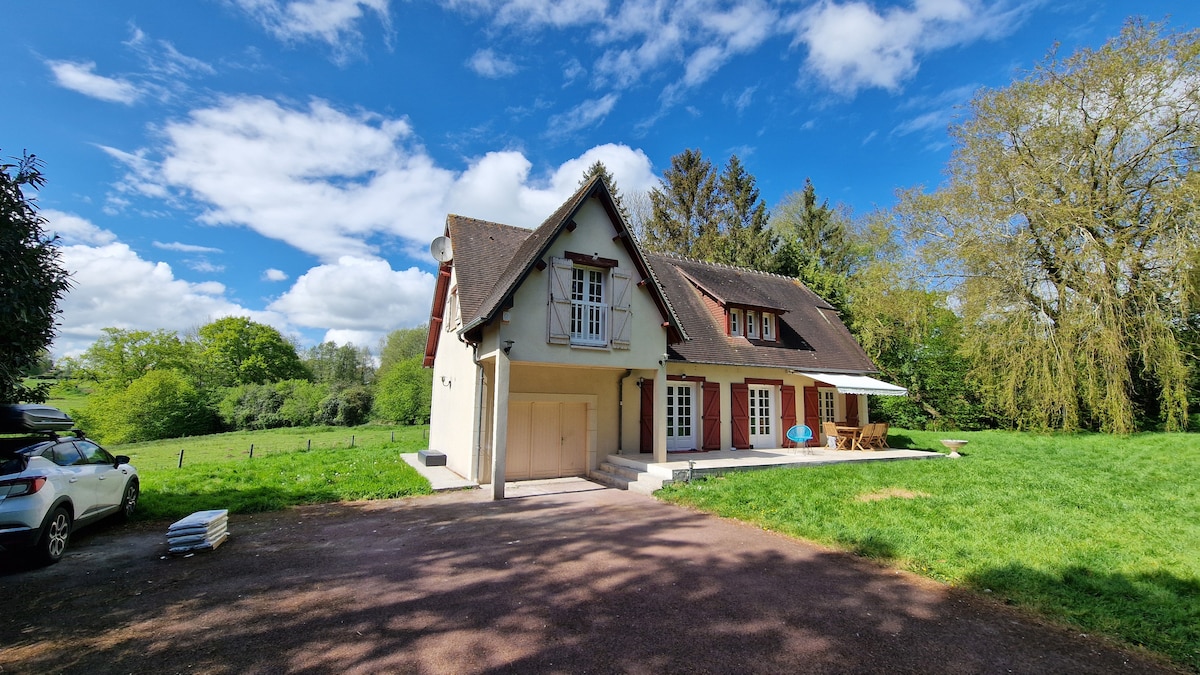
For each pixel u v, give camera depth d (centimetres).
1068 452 1822
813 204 4041
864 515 899
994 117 2330
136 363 4822
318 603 577
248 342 5662
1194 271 1936
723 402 1797
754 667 432
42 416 777
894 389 1906
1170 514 895
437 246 1672
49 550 711
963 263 2488
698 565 694
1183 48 1959
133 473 1021
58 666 444
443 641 480
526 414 1520
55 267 816
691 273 2114
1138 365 2180
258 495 1206
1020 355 2250
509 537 852
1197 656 444
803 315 2314
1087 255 2059
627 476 1370
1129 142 2148
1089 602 548
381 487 1290
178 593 612
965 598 578
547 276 1280
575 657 449
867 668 431
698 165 3859
